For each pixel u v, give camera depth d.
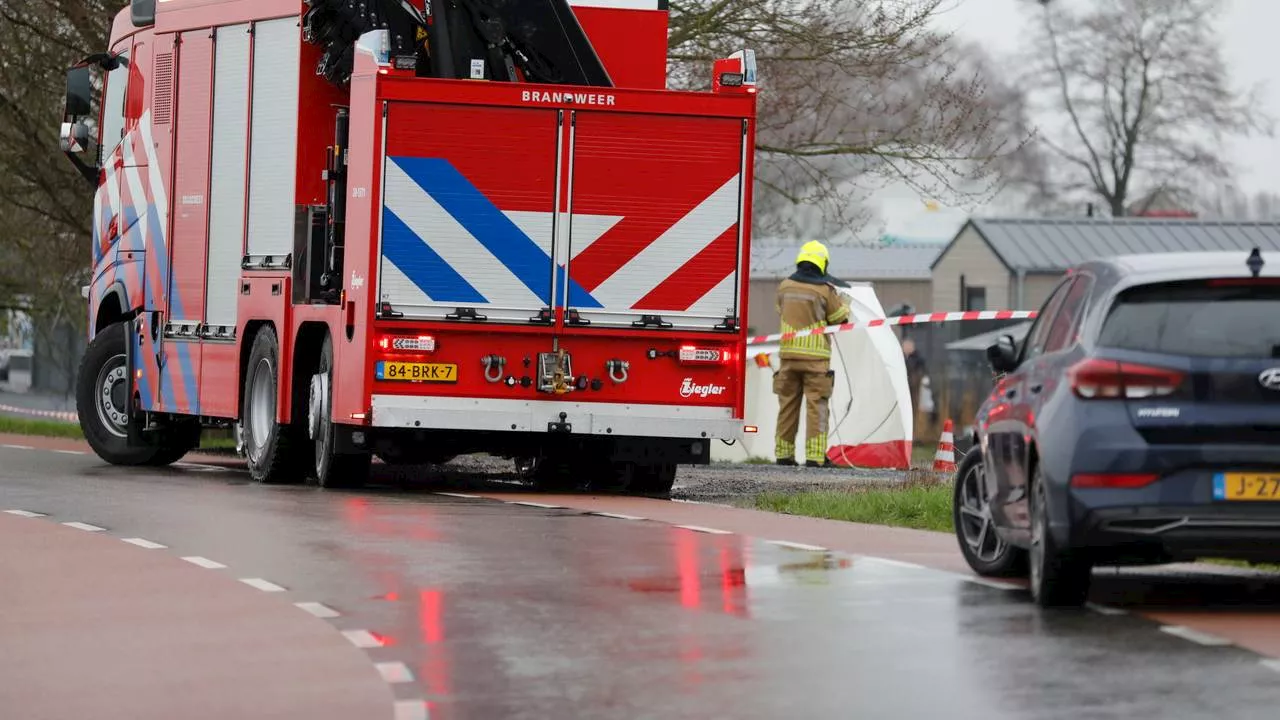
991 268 68.62
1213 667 11.05
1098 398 12.95
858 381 30.78
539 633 12.35
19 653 11.73
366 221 21.97
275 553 16.39
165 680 10.89
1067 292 14.20
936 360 60.16
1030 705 10.00
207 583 14.62
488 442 22.80
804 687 10.55
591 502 21.77
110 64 28.75
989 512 14.84
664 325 22.27
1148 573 15.76
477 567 15.49
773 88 37.03
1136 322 13.07
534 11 23.88
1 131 38.50
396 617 13.01
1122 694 10.27
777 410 32.12
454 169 22.02
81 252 41.22
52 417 55.66
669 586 14.43
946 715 9.79
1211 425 12.78
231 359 25.03
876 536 18.22
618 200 22.22
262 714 9.99
